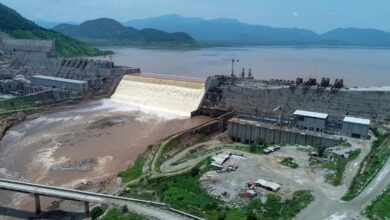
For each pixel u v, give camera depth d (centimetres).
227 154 11469
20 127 16012
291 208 7944
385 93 13850
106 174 11350
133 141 14112
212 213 7925
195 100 18112
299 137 13125
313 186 9075
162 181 10025
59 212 9312
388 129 13075
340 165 10262
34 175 11369
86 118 17212
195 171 10188
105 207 8694
